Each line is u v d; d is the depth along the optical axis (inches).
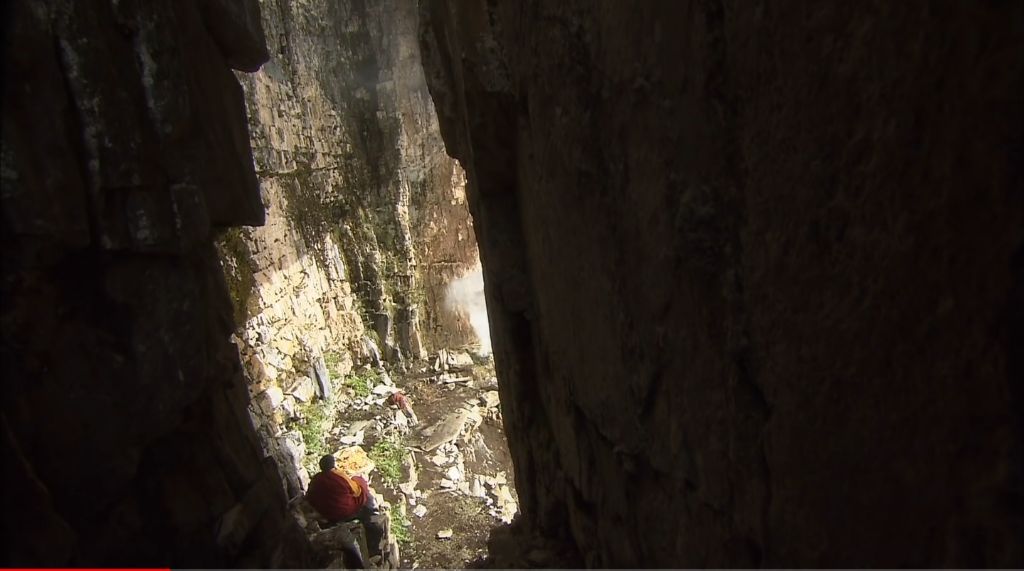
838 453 47.0
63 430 72.1
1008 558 34.4
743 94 53.6
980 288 34.1
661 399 76.7
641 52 67.9
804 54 45.2
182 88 93.5
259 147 367.6
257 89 368.5
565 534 135.2
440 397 458.9
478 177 126.4
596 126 81.2
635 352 80.6
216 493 97.7
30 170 67.5
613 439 91.6
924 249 37.4
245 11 127.1
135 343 80.7
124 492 82.0
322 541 140.8
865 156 40.9
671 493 77.8
